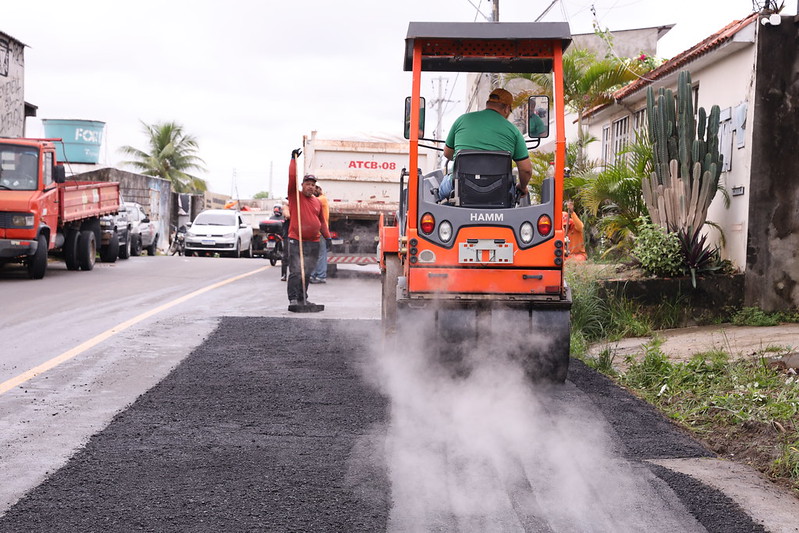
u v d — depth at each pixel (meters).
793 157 11.95
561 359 7.54
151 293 15.20
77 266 20.83
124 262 25.33
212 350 9.29
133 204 31.22
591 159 22.84
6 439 5.86
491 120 7.92
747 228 11.98
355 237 19.44
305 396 7.24
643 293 11.86
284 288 16.69
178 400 7.02
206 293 15.41
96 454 5.53
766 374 7.88
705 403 7.19
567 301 7.50
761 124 11.93
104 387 7.48
